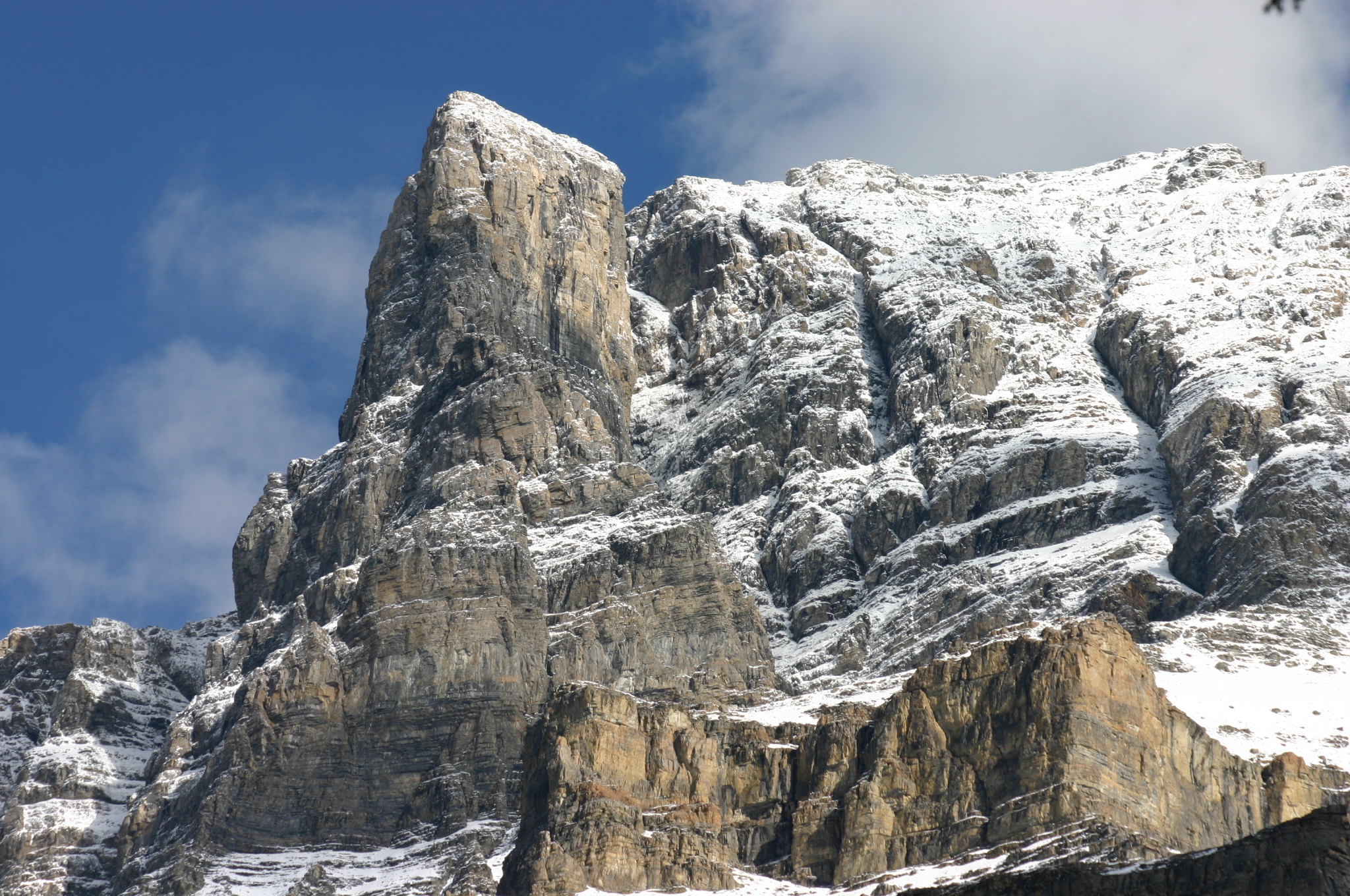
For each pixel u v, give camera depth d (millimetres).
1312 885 156375
